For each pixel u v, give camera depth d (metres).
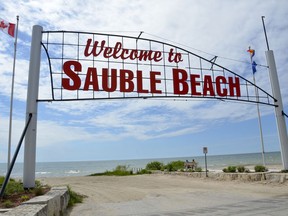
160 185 19.47
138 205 11.39
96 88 14.05
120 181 23.61
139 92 15.05
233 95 17.61
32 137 11.86
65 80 13.51
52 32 13.52
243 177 18.94
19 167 133.00
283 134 18.59
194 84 16.61
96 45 14.82
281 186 15.72
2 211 6.72
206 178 22.06
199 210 9.66
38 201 7.12
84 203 12.23
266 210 9.10
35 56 12.70
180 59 16.58
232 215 8.50
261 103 18.44
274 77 19.48
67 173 76.00
